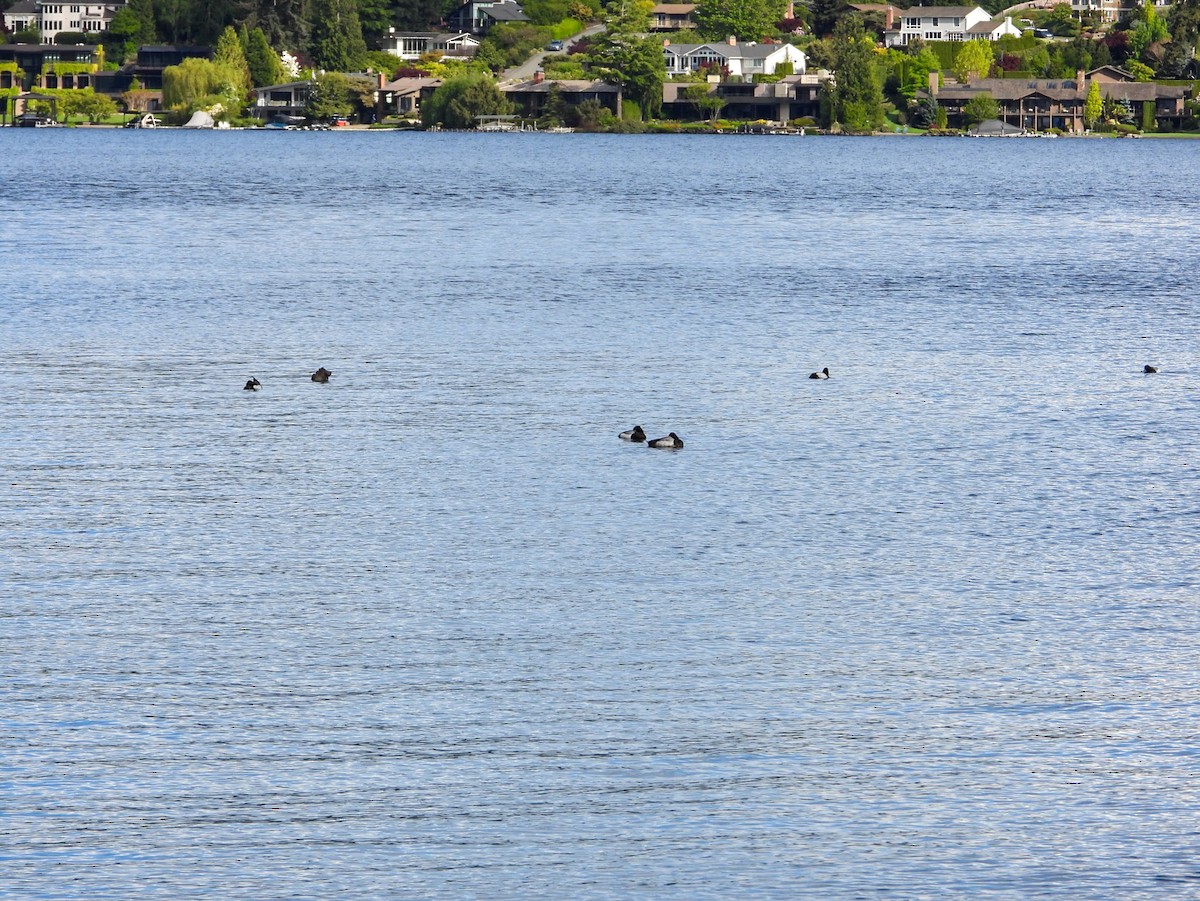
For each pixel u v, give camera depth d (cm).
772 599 9075
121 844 6316
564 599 9044
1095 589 9306
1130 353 17262
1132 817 6588
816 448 12731
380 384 15112
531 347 17275
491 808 6594
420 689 7731
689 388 15088
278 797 6681
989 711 7550
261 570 9525
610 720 7400
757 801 6675
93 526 10400
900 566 9694
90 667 7956
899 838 6412
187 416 13662
